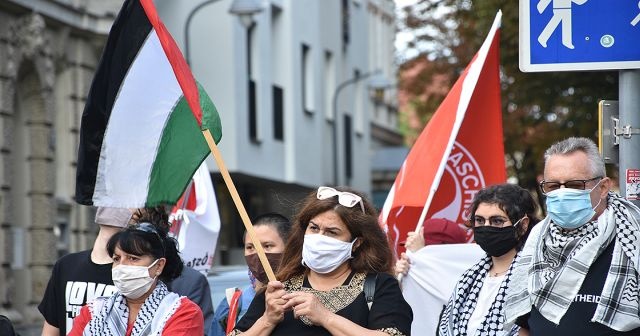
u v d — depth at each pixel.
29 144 26.77
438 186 10.27
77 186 8.14
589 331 6.49
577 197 6.57
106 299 7.50
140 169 8.05
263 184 34.34
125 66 8.06
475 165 10.27
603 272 6.53
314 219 6.68
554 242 6.68
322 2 38.44
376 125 52.66
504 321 6.97
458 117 9.89
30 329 23.56
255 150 31.19
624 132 8.61
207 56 29.56
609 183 6.68
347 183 41.28
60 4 26.98
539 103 23.28
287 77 34.12
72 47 28.28
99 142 8.10
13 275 25.75
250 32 31.61
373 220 6.73
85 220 28.52
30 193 26.75
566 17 8.46
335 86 39.66
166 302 7.34
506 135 24.80
